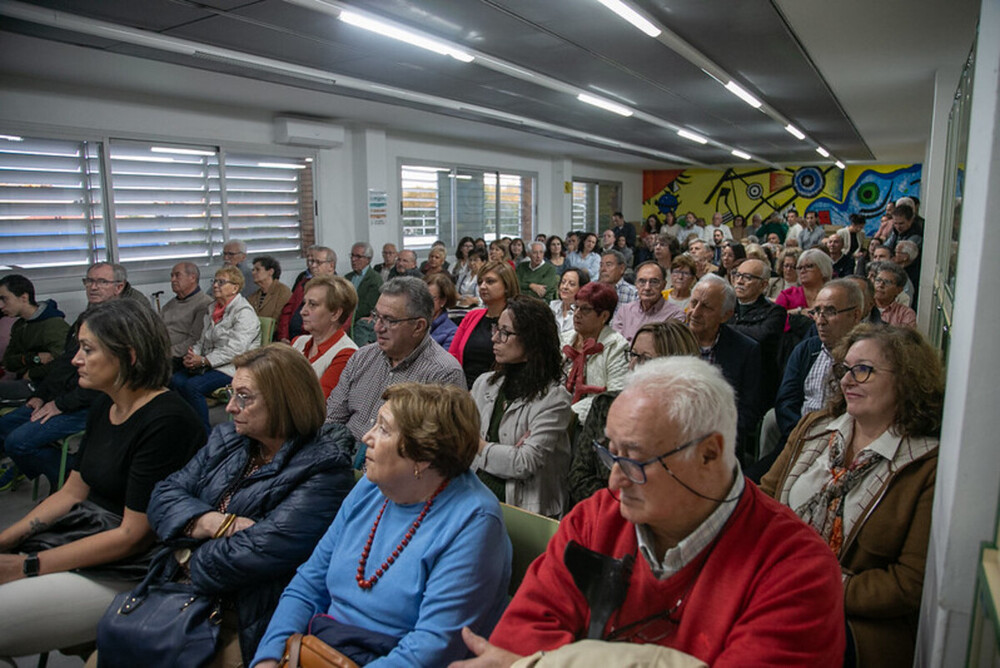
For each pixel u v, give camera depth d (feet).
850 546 4.62
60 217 16.78
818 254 11.84
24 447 9.57
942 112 17.35
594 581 3.52
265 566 4.91
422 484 4.57
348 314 9.59
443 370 7.59
